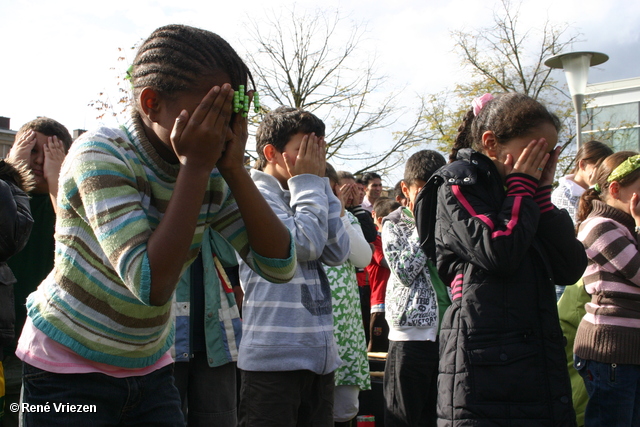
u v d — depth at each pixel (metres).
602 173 3.05
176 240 1.15
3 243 2.35
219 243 2.81
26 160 2.95
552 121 2.12
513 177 2.06
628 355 2.66
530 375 1.91
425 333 3.25
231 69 1.29
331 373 2.42
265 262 1.49
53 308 1.36
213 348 2.69
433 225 2.32
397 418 3.31
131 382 1.44
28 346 1.40
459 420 1.95
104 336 1.35
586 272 2.87
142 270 1.13
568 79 7.39
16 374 2.84
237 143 1.32
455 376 1.99
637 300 2.70
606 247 2.73
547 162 2.17
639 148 18.44
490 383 1.93
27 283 2.92
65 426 1.36
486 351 1.95
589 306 2.84
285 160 2.43
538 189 2.15
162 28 1.30
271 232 1.45
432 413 3.39
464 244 2.03
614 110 19.08
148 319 1.38
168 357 1.58
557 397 1.91
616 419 2.68
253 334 2.28
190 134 1.17
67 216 1.33
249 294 2.34
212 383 2.73
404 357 3.29
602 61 7.40
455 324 2.05
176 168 1.36
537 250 2.01
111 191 1.22
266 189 2.41
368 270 5.16
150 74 1.24
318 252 2.25
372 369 4.11
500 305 1.97
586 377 2.82
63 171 1.32
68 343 1.35
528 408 1.90
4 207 2.35
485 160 2.14
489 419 1.92
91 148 1.27
